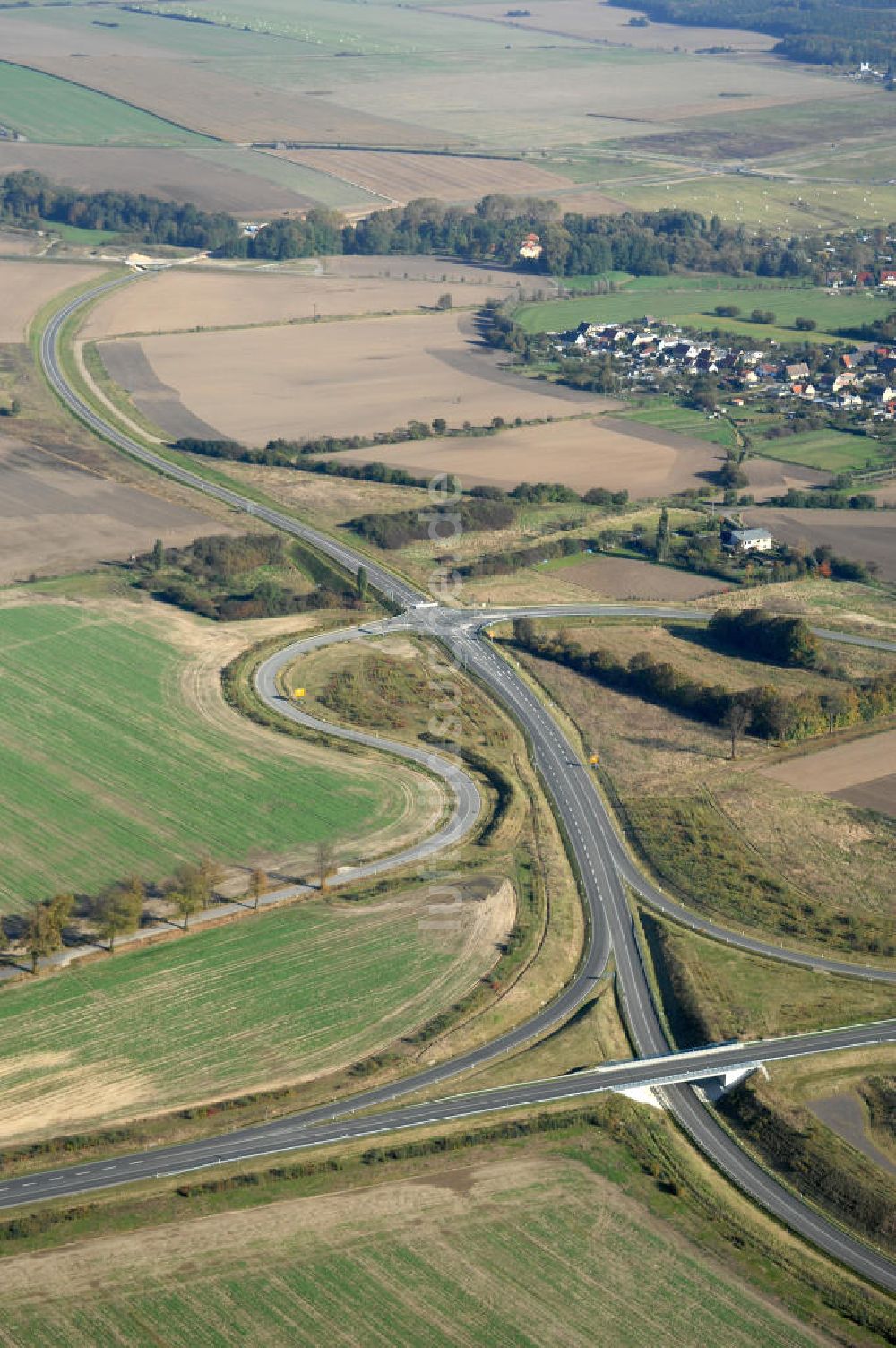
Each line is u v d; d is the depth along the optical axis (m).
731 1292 192.75
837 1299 193.38
